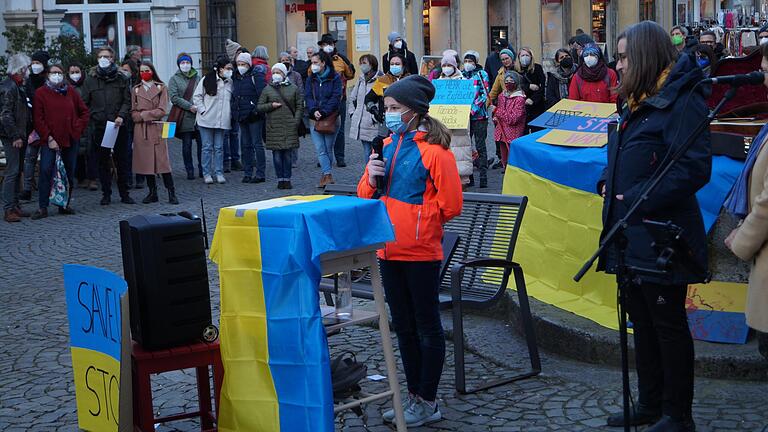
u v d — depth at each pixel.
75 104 13.58
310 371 4.77
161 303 4.97
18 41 18.28
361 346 7.20
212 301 8.65
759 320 4.79
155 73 14.18
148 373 5.01
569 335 6.54
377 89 14.34
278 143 15.05
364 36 32.03
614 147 5.17
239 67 15.79
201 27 29.94
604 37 39.31
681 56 4.96
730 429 5.32
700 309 6.24
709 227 6.20
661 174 4.74
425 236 5.46
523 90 15.41
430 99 5.53
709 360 5.95
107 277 5.05
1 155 15.45
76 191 15.70
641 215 5.00
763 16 37.53
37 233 12.38
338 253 4.91
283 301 4.82
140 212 13.59
